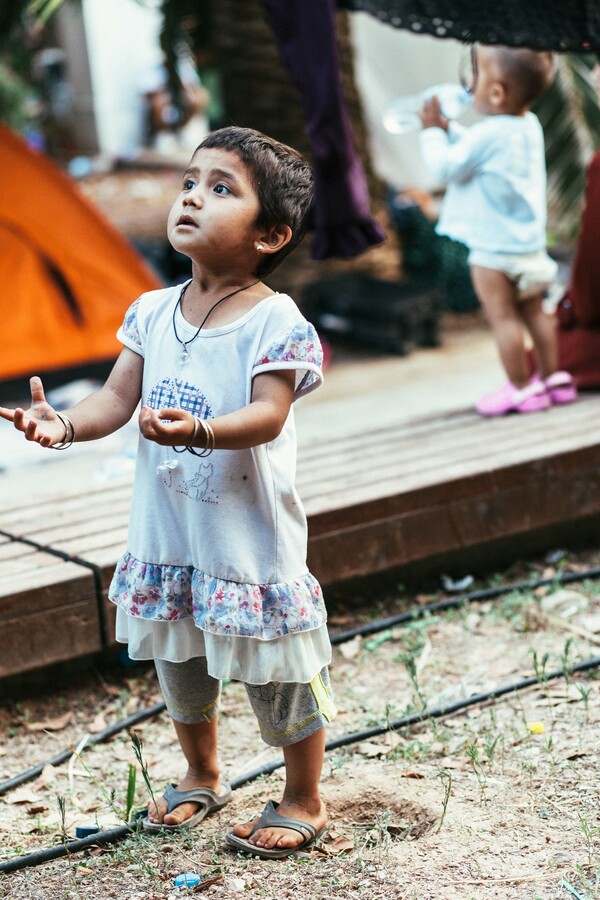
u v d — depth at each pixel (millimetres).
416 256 11008
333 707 2709
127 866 2713
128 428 7559
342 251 5387
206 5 10047
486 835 2734
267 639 2551
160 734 3541
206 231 2477
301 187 2561
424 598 4457
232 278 2568
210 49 10406
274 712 2650
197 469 2525
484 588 4559
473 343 9953
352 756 3264
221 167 2490
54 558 3855
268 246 2549
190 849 2771
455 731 3359
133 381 2691
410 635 4121
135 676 3936
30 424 2393
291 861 2688
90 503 4523
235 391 2518
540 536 4852
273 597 2564
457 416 5477
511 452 4707
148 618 2629
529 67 4969
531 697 3562
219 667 2553
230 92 9414
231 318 2533
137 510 2658
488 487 4477
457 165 5059
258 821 2771
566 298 5738
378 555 4215
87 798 3156
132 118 21766
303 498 4215
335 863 2666
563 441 4824
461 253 10969
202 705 2811
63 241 8391
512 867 2580
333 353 9734
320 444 5082
